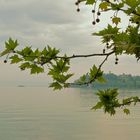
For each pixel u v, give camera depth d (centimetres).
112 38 290
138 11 281
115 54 290
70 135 11006
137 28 284
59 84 305
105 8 278
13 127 13150
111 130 12244
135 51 278
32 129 12525
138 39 279
